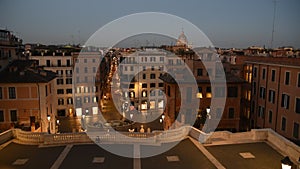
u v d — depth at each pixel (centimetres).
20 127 3189
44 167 1571
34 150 1842
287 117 3347
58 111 6284
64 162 1638
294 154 1642
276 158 1675
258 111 4050
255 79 4153
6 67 3731
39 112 3453
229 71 4378
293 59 3669
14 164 1616
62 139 1986
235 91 3812
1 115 3397
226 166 1570
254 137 1995
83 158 1702
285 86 3394
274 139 1897
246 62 4425
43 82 3416
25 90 3416
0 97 3372
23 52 6159
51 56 6269
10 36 4222
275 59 4003
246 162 1620
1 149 1858
